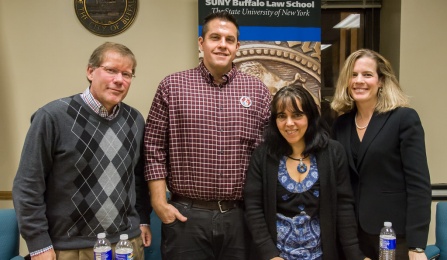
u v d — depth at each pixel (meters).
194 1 2.78
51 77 2.78
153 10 2.77
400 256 1.75
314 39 2.64
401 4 2.70
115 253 1.60
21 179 1.54
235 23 1.83
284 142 1.75
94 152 1.60
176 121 1.80
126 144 1.71
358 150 1.79
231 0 2.56
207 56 1.80
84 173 1.59
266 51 2.62
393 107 1.73
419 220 1.65
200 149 1.77
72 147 1.57
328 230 1.69
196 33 2.80
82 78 2.79
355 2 3.00
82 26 2.75
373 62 1.77
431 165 2.79
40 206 1.56
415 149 1.66
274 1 2.60
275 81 2.63
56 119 1.56
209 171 1.77
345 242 1.73
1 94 2.77
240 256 1.85
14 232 2.09
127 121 1.76
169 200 1.91
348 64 1.83
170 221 1.82
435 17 2.70
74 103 1.61
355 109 1.92
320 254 1.72
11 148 2.81
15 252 2.09
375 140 1.73
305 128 1.70
